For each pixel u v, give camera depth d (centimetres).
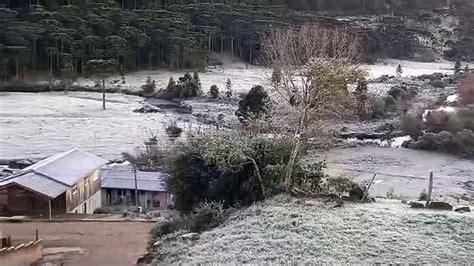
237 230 1662
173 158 2148
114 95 6412
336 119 3334
